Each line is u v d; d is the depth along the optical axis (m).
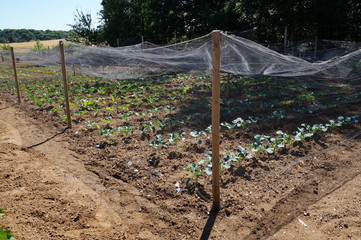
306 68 8.04
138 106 8.63
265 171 4.45
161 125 6.31
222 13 19.08
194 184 4.14
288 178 4.21
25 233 3.03
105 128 6.68
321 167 4.49
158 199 3.80
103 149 5.47
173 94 10.05
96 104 8.92
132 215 3.46
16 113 7.98
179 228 3.22
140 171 4.56
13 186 4.04
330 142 5.43
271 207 3.54
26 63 22.61
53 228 3.16
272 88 10.26
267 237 3.03
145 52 10.50
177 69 14.30
